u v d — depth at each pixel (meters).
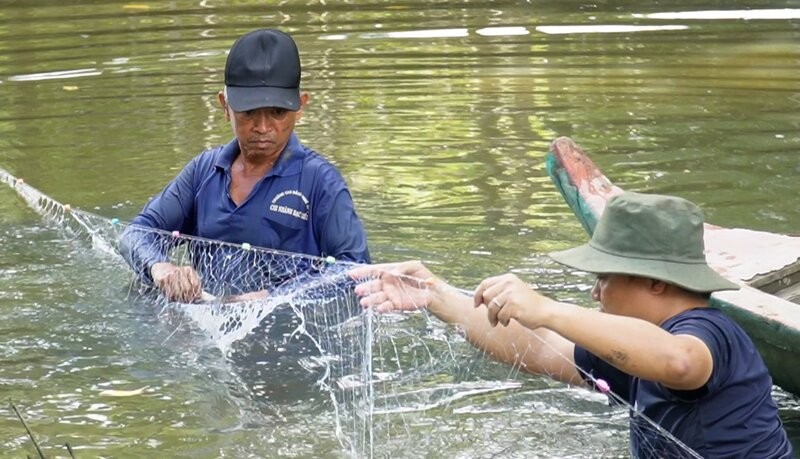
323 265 5.58
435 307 4.53
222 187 5.81
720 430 3.87
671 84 10.46
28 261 6.46
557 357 4.38
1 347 5.45
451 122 9.39
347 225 5.68
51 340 5.52
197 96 10.09
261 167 5.75
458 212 7.44
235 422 4.77
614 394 4.23
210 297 5.67
